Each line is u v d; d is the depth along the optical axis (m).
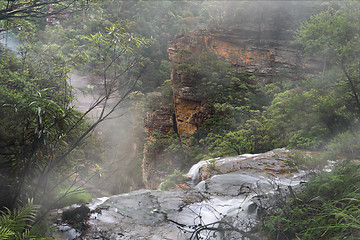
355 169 4.22
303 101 13.31
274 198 4.06
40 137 3.02
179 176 9.55
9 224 2.34
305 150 10.66
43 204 3.53
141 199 5.21
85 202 4.65
